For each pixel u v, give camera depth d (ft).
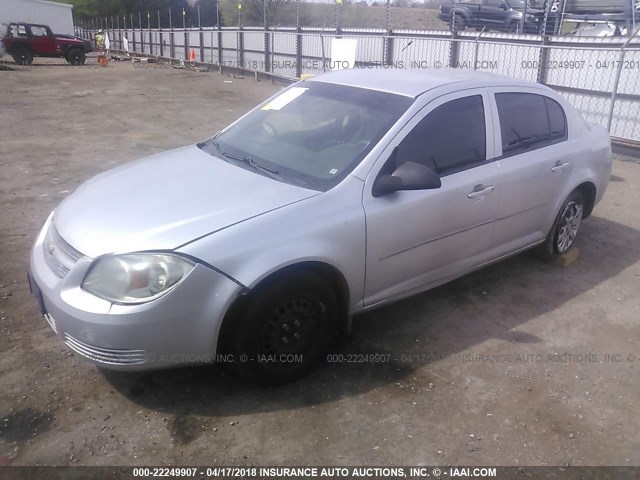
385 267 11.68
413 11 68.23
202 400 10.44
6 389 10.53
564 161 15.39
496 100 13.94
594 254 17.80
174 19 177.78
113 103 47.26
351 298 11.35
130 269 9.25
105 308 9.20
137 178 11.99
